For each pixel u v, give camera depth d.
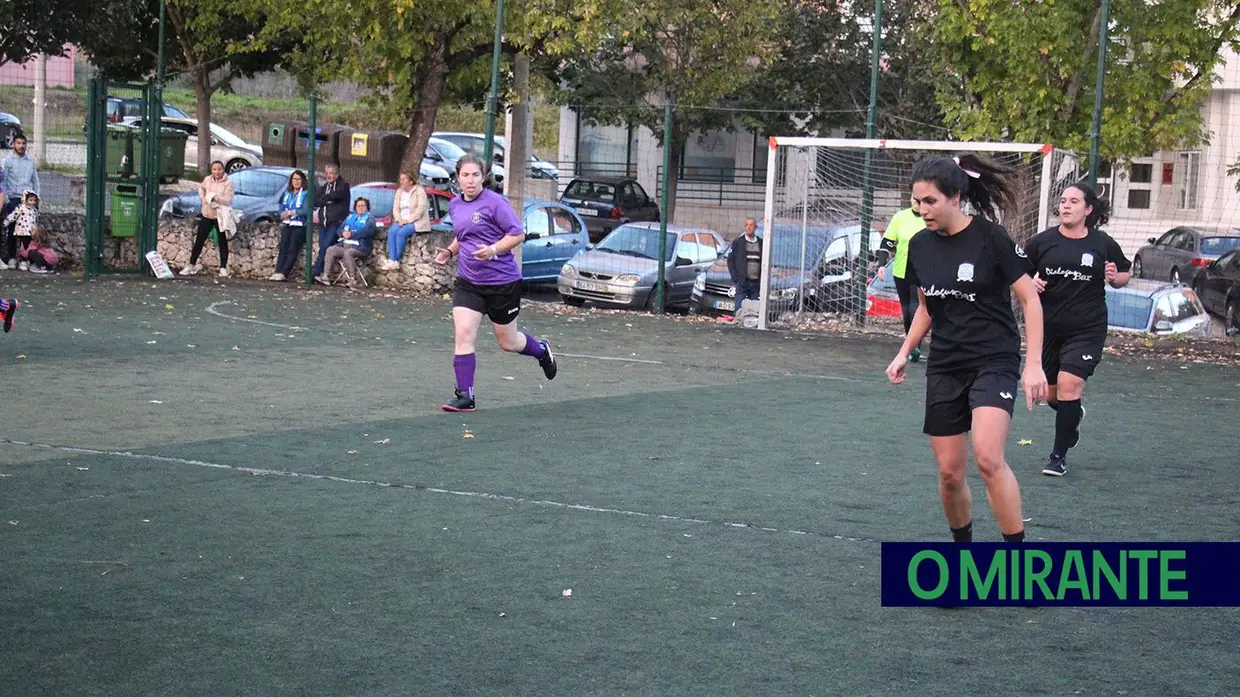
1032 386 5.88
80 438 8.91
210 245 22.98
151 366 12.27
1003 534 5.98
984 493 8.15
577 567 6.26
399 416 10.15
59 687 4.64
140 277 21.70
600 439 9.49
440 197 23.98
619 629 5.40
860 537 6.95
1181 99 19.41
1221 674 5.04
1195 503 8.00
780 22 33.19
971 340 5.96
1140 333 19.08
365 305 18.97
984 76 19.75
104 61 32.25
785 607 5.75
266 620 5.39
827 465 8.78
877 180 19.73
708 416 10.64
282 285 21.48
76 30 26.97
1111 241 8.88
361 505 7.32
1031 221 18.81
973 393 5.93
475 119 51.34
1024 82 19.23
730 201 37.97
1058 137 19.42
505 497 7.61
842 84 33.66
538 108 50.56
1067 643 5.37
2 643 5.05
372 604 5.63
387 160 33.56
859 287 19.47
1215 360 16.42
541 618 5.51
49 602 5.54
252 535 6.65
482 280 10.55
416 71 25.94
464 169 10.42
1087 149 19.22
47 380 11.26
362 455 8.66
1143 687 4.89
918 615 5.70
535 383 12.12
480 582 5.98
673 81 32.69
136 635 5.18
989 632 5.49
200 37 30.98
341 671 4.86
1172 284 19.84
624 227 22.66
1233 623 5.66
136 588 5.76
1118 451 9.77
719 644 5.25
